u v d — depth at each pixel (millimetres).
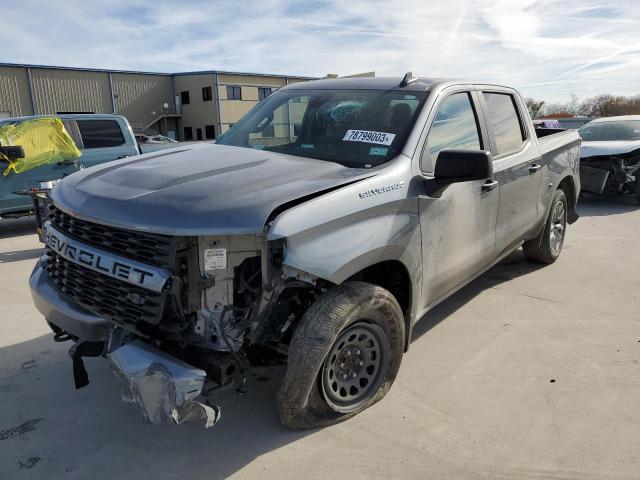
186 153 3648
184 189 2766
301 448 2953
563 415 3250
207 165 3219
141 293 2621
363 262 2955
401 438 3029
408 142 3426
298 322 2990
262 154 3525
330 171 3115
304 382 2791
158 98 54219
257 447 2967
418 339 4340
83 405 3406
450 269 3828
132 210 2670
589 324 4613
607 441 2994
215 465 2828
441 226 3611
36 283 3271
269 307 2666
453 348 4172
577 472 2746
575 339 4316
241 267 2697
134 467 2818
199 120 54719
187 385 2443
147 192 2795
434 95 3770
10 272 6523
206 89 53438
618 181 10312
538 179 5250
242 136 4125
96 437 3078
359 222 2939
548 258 6172
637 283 5660
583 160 10508
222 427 3156
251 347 2977
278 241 2605
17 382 3684
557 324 4617
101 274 2785
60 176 9305
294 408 2869
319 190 2807
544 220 5660
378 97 3854
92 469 2803
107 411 3340
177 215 2543
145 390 2451
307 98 4129
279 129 3988
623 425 3143
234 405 3381
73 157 9383
